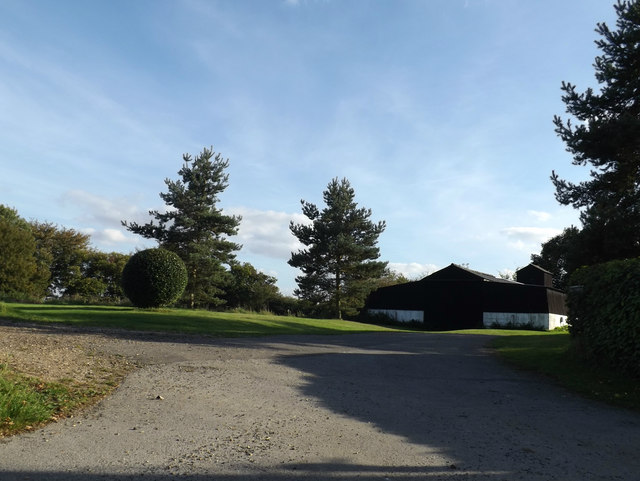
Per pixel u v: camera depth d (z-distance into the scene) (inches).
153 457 191.0
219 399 292.0
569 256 722.2
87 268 2178.9
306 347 581.3
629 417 281.7
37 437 209.2
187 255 1472.7
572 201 735.7
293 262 1593.3
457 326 1640.0
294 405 286.7
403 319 1720.0
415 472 183.0
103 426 230.5
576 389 358.0
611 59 714.8
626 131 633.0
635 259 382.3
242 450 202.8
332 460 193.6
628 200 707.4
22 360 349.1
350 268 1560.0
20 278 1616.6
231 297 1818.4
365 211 1619.1
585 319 444.1
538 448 217.6
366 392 333.4
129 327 669.3
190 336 626.8
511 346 669.3
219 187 1560.0
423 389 352.5
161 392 303.4
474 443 222.8
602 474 186.1
